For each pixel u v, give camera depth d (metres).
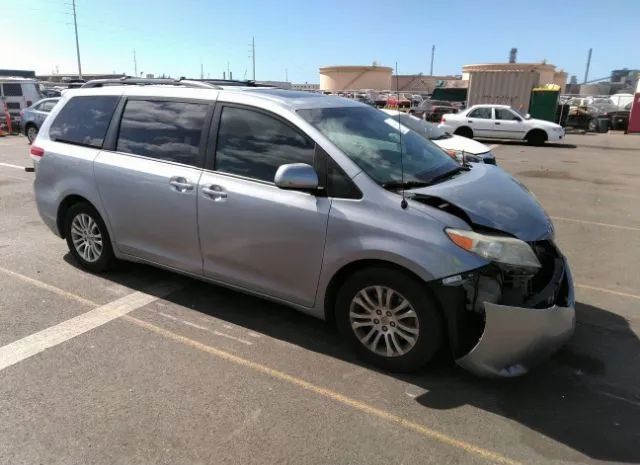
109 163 4.50
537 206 3.59
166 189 4.11
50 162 4.98
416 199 3.22
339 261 3.35
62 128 5.00
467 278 2.99
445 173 3.83
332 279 3.47
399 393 3.17
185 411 2.96
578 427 2.90
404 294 3.17
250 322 4.07
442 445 2.73
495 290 3.02
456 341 3.07
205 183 3.88
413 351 3.24
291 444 2.71
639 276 5.32
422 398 3.13
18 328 3.90
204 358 3.54
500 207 3.31
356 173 3.33
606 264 5.69
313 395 3.14
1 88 21.88
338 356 3.59
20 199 8.41
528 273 3.05
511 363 3.04
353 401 3.09
